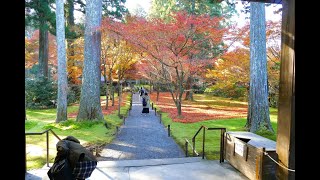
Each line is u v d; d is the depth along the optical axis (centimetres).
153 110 1580
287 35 287
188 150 698
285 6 290
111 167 471
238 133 498
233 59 1318
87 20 1057
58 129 933
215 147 716
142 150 706
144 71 1571
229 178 422
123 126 1057
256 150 389
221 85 1594
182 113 1377
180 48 1127
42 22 1539
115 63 1390
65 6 1844
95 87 1065
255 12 912
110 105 1753
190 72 1234
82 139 798
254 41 910
